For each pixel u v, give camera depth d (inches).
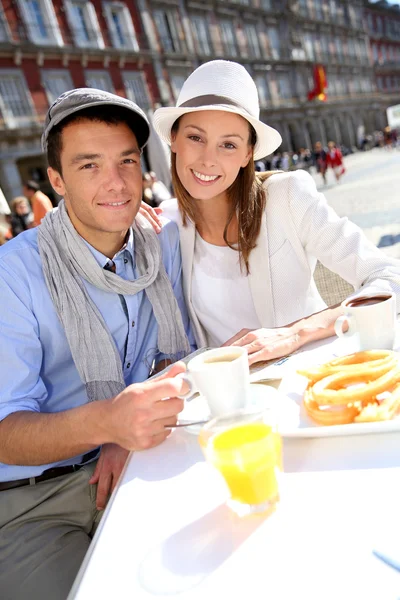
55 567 53.3
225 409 44.8
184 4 1183.6
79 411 48.5
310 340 59.6
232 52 1337.4
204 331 87.7
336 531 29.6
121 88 1008.2
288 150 1555.1
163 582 28.8
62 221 66.7
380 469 34.4
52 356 66.8
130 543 32.9
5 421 54.6
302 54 1648.6
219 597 26.9
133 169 65.0
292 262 84.2
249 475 32.0
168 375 47.6
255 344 59.7
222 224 83.6
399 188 475.5
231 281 84.9
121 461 54.4
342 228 78.0
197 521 33.5
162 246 81.6
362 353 46.6
